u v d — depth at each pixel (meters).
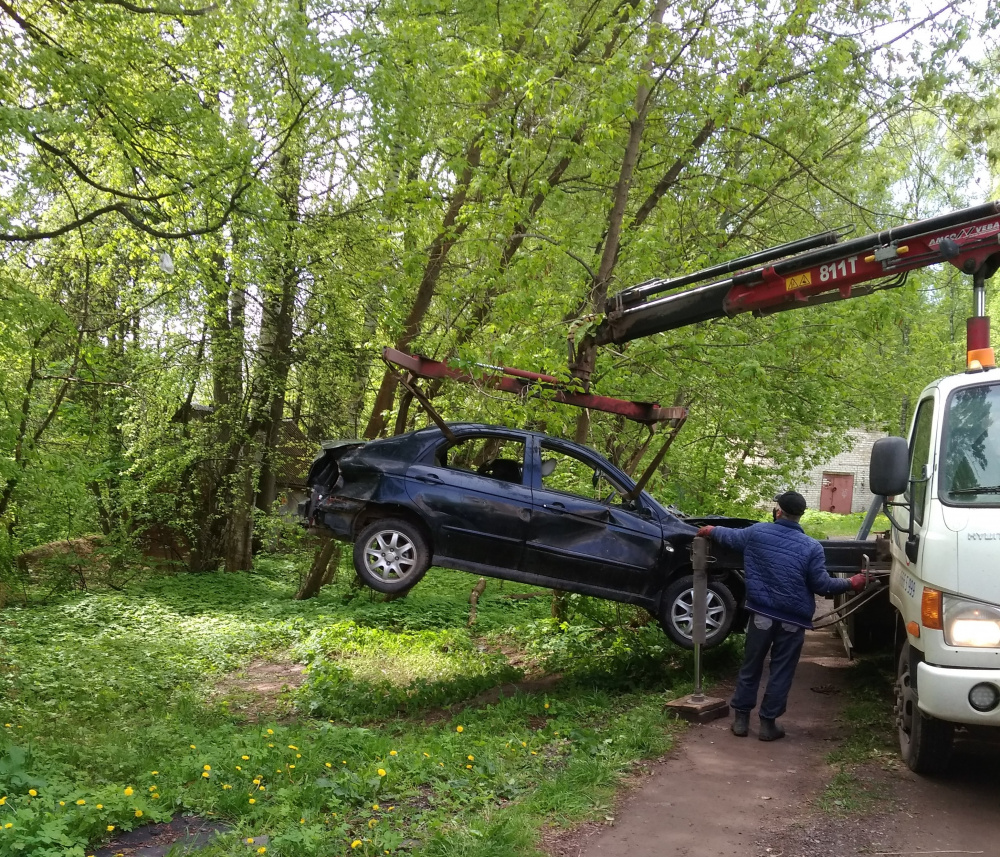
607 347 11.20
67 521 18.31
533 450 8.53
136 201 11.73
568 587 8.30
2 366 14.15
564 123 9.73
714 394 12.52
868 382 14.55
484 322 11.62
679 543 8.38
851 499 39.09
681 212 12.33
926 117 13.00
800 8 10.77
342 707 8.64
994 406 5.52
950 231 6.39
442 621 14.25
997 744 6.20
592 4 11.46
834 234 7.12
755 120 11.09
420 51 10.79
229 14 11.27
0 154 9.35
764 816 5.08
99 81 9.45
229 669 11.44
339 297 16.05
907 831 4.78
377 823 4.75
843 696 7.82
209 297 17.08
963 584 4.96
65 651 11.45
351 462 8.32
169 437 19.73
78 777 5.58
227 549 21.05
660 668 9.02
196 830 4.82
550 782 5.55
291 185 15.26
